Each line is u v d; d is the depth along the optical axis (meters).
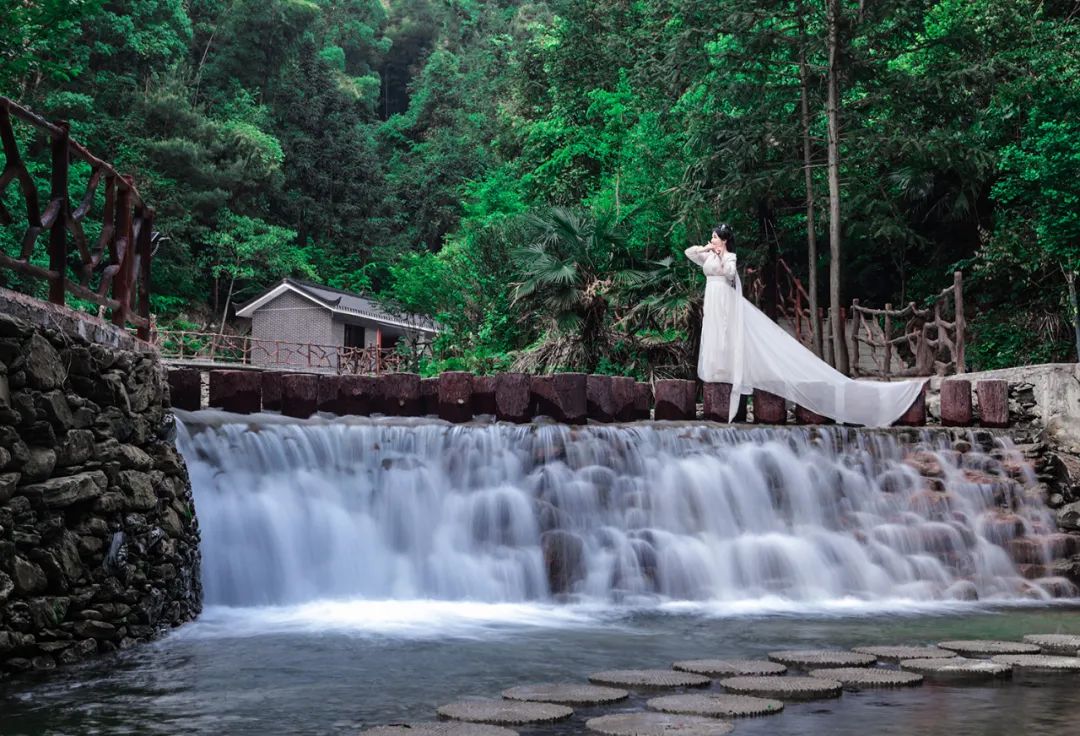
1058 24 20.47
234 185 51.31
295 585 8.82
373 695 5.19
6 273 25.48
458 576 9.16
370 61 91.44
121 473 6.66
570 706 4.91
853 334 19.42
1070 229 15.34
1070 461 11.80
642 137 23.77
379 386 10.91
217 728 4.46
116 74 49.31
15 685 5.38
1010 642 6.90
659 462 10.32
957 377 14.02
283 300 45.69
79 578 6.18
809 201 19.77
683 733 4.29
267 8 58.75
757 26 20.44
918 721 4.55
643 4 29.98
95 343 6.86
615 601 9.20
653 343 18.05
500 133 38.31
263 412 10.28
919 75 20.47
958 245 23.44
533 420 11.12
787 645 6.87
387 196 62.44
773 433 10.93
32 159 37.28
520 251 17.92
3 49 19.28
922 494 10.77
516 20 58.81
